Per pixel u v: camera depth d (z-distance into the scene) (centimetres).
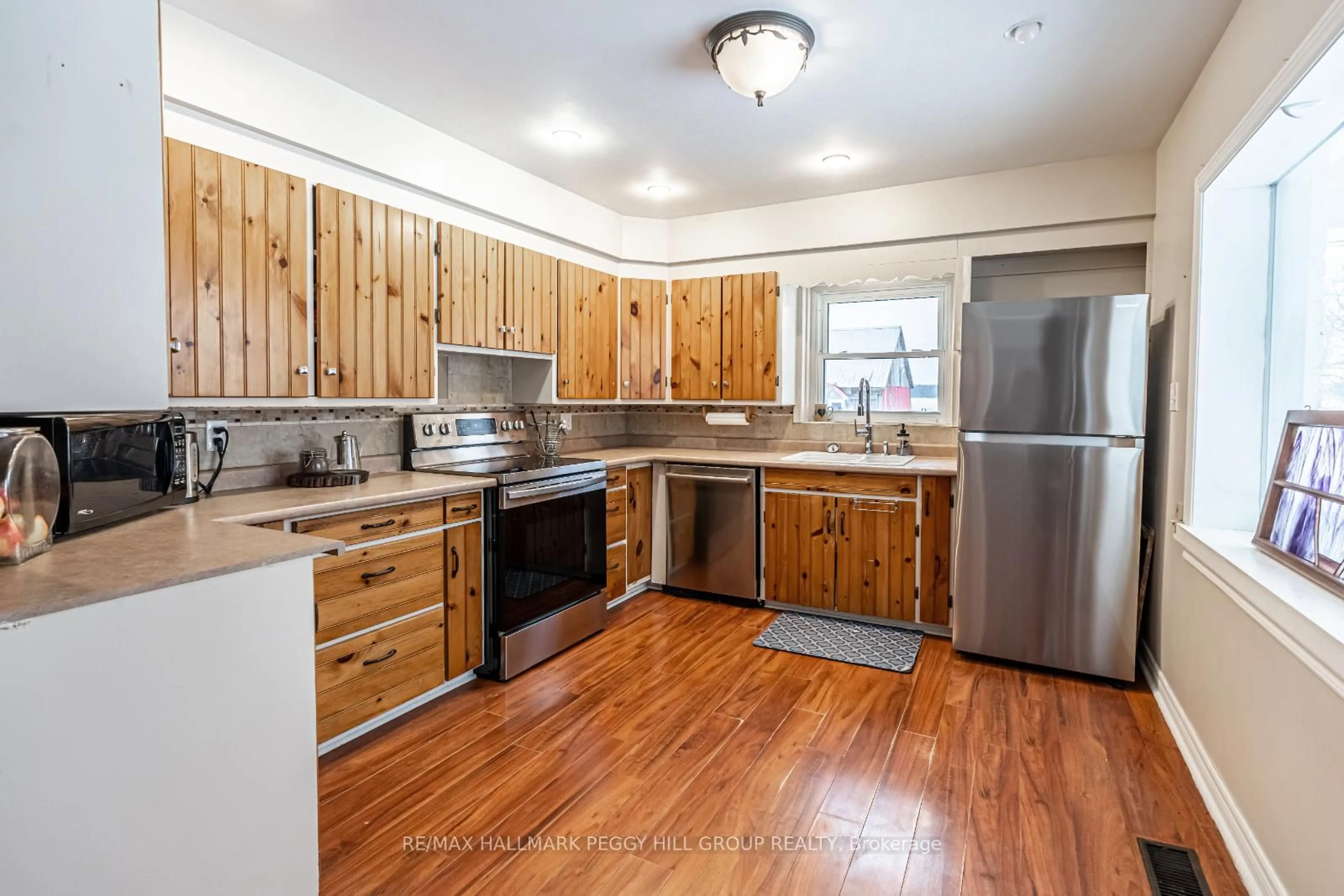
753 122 288
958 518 312
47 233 140
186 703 110
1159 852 177
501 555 285
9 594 96
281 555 125
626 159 331
